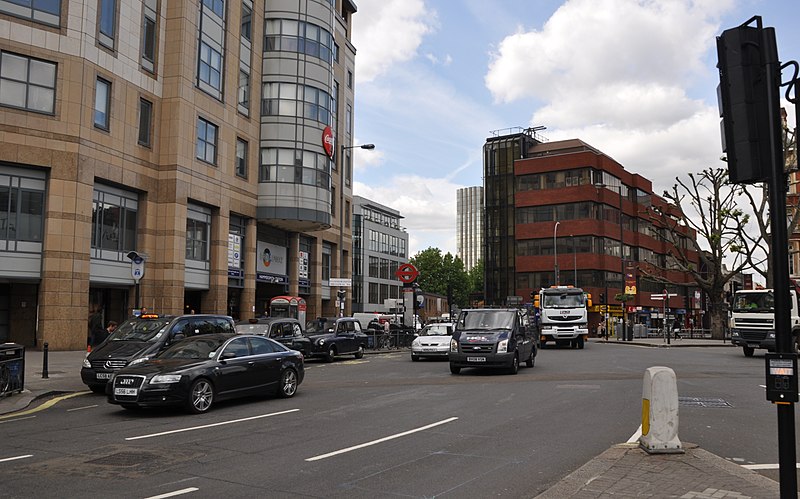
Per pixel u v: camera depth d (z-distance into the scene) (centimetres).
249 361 1304
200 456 806
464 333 1942
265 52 3881
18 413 1206
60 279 2425
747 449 844
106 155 2658
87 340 2509
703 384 1634
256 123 3778
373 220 9588
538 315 3697
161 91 3034
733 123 479
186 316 1630
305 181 3847
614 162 7669
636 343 4259
